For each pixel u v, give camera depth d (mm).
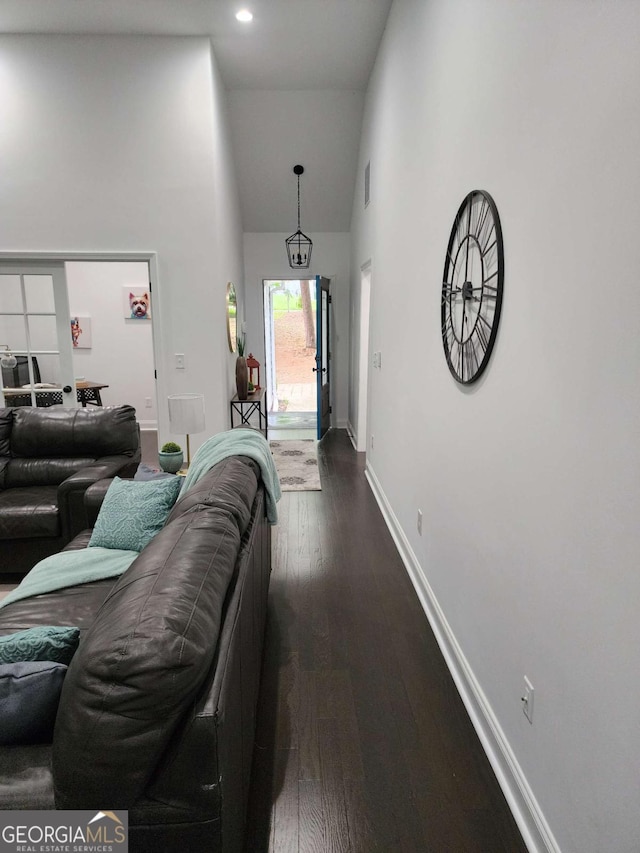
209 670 1071
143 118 4340
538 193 1400
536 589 1434
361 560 3309
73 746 937
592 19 1128
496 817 1563
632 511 1006
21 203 4402
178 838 1015
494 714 1755
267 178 6039
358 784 1675
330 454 5953
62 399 4750
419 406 2887
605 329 1093
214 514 1585
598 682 1129
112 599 1173
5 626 1836
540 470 1402
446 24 2293
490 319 1759
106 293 6918
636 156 985
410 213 3090
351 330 6660
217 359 4691
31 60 4234
